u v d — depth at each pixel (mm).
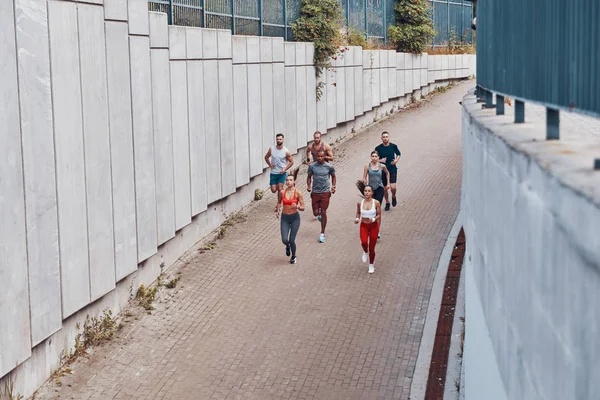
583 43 2803
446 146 27984
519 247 3521
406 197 21203
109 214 13016
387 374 11562
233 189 19578
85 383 11312
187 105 16844
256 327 13352
